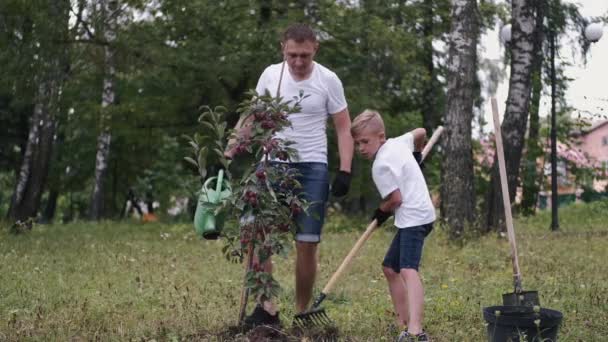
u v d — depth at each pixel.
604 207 20.61
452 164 13.10
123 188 36.44
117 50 18.61
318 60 20.92
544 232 15.13
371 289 7.55
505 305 5.17
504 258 10.05
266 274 5.18
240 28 19.45
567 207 23.05
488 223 14.30
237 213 5.19
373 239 13.48
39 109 17.48
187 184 26.42
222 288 7.66
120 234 16.44
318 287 7.71
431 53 28.14
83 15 17.14
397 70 22.36
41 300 7.00
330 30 20.67
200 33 20.14
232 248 5.32
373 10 21.89
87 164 33.53
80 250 12.02
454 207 12.99
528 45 14.31
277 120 5.20
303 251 5.53
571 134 20.91
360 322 5.84
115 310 6.54
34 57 16.00
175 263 10.09
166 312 6.41
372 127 5.33
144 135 23.41
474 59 13.36
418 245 5.21
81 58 17.66
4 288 7.61
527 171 19.83
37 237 14.72
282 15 20.42
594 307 6.42
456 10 13.41
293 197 5.19
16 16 15.80
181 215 27.30
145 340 5.39
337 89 5.61
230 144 5.41
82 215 40.53
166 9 19.23
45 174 16.94
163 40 19.31
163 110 22.28
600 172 22.08
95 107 21.98
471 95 13.28
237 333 5.47
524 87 14.29
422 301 5.14
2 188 37.31
